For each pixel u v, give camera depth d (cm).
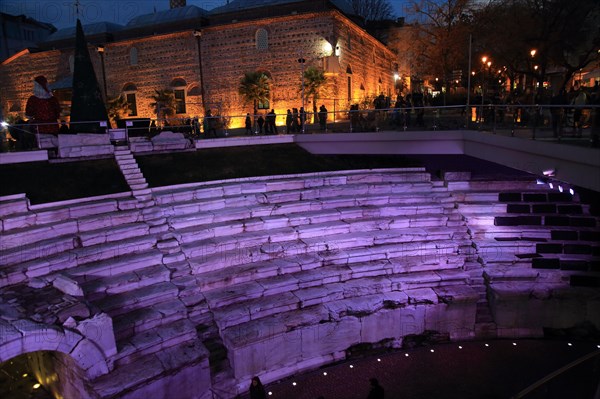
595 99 1241
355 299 1283
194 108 3350
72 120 1722
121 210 1401
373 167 1878
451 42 2947
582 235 1473
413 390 1087
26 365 1158
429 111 1619
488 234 1530
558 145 1040
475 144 1495
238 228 1434
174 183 1609
